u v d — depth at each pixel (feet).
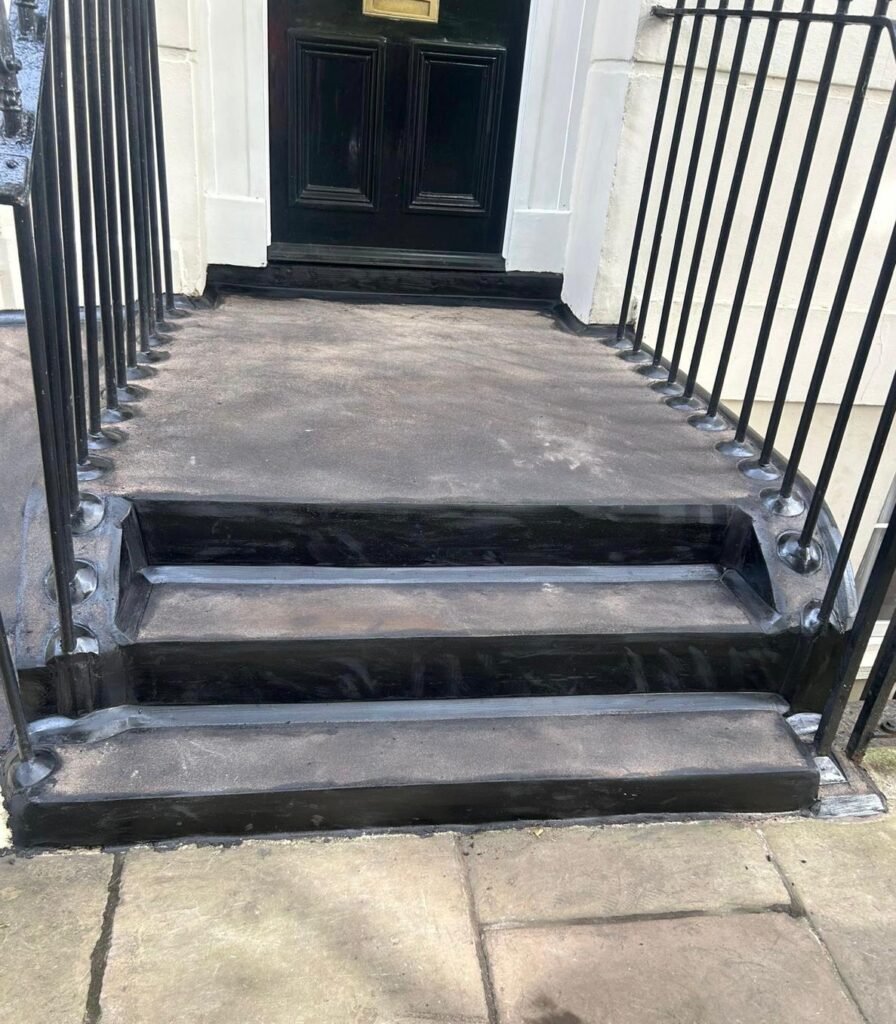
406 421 8.20
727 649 6.62
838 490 13.83
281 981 4.75
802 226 11.28
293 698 6.26
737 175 8.13
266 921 5.08
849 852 5.94
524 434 8.17
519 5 10.83
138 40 8.04
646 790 5.96
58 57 5.08
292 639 6.00
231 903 5.17
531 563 7.22
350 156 11.35
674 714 6.61
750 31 10.04
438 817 5.83
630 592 7.03
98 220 6.93
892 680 6.16
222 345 9.82
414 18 10.68
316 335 10.50
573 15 10.76
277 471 6.98
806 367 12.22
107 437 7.14
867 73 6.33
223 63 10.34
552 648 6.39
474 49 10.91
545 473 7.42
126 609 6.08
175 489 6.56
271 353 9.71
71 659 5.56
